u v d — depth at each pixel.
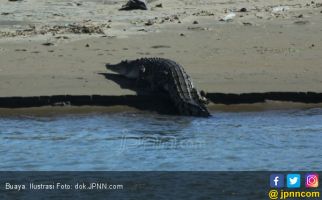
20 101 49.44
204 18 83.81
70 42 69.06
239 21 81.44
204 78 54.94
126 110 49.19
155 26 78.31
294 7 92.81
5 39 70.44
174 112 48.75
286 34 73.06
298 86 52.69
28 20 83.50
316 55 63.34
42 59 61.44
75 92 50.72
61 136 42.78
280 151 39.44
